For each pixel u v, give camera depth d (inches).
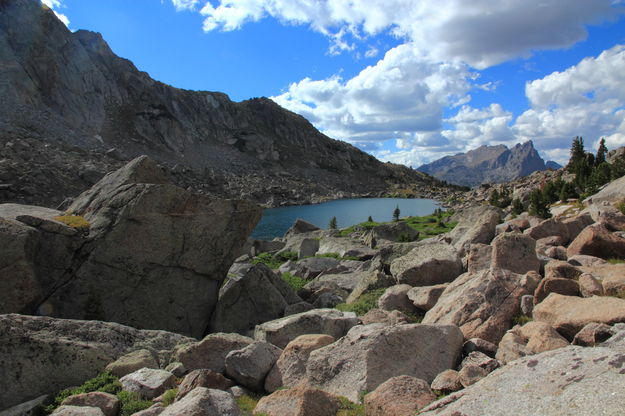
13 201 2810.0
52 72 6190.9
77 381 416.5
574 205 1967.3
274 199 6043.3
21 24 6225.4
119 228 686.5
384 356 365.7
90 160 4244.6
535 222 1090.1
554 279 462.0
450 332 398.6
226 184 6136.8
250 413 343.0
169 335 522.0
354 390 347.3
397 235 1785.2
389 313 559.8
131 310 669.9
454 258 729.0
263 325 559.5
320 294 884.0
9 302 572.7
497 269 526.3
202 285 733.3
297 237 2016.5
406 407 289.1
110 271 669.3
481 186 6476.4
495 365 338.0
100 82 7583.7
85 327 466.9
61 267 653.3
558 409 211.0
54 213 754.2
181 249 718.5
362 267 1128.2
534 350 343.9
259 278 750.5
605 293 452.1
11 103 5137.8
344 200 7475.4
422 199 7795.3
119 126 7293.3
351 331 427.2
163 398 365.4
